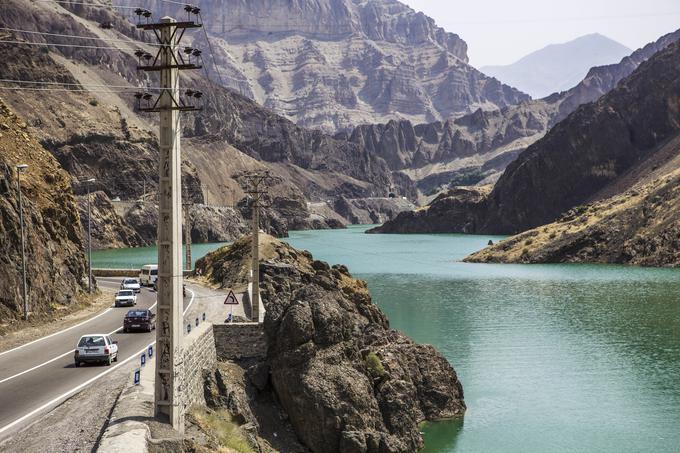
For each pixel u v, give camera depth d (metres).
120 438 20.22
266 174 47.53
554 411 45.28
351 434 33.66
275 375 35.59
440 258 193.00
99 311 58.53
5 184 53.31
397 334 46.69
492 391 49.94
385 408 37.88
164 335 23.36
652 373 55.38
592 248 171.00
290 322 36.00
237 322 40.91
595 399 48.09
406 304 95.81
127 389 26.20
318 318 37.09
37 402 26.77
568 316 84.31
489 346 65.62
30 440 21.83
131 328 46.38
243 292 65.25
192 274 91.88
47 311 54.22
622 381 52.88
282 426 34.66
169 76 22.86
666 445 39.19
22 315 49.66
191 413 27.27
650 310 89.12
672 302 96.19
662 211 169.88
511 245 187.12
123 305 61.53
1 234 50.31
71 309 57.78
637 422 43.25
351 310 51.72
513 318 83.00
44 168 68.94
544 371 56.00
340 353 36.81
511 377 54.00
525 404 46.78
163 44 22.67
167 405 23.36
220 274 80.06
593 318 82.69
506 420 43.28
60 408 25.55
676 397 48.72
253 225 46.47
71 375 31.84
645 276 133.12
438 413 42.78
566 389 50.56
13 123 71.31
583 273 140.88
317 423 34.06
